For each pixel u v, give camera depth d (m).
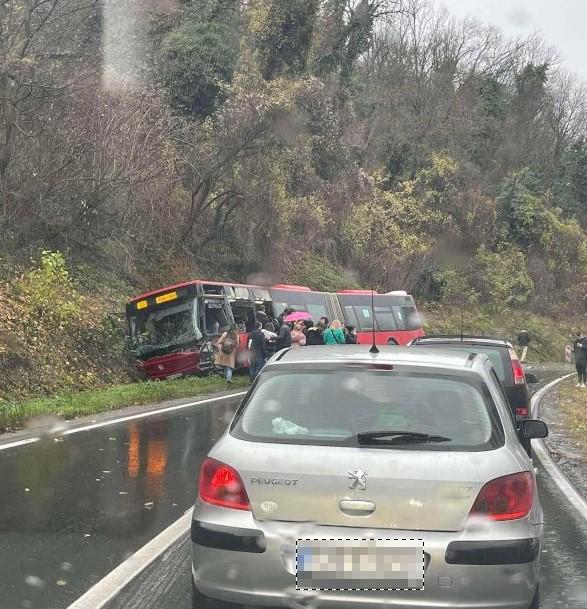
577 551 6.60
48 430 12.62
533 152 72.44
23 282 20.47
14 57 19.94
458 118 59.53
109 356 21.20
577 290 61.19
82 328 20.81
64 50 21.86
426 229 49.66
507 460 4.25
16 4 19.95
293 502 4.16
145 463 9.88
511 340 53.03
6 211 22.02
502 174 67.31
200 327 21.66
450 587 3.99
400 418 4.44
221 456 4.39
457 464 4.14
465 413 4.46
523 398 10.91
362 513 4.08
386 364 4.75
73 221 23.70
